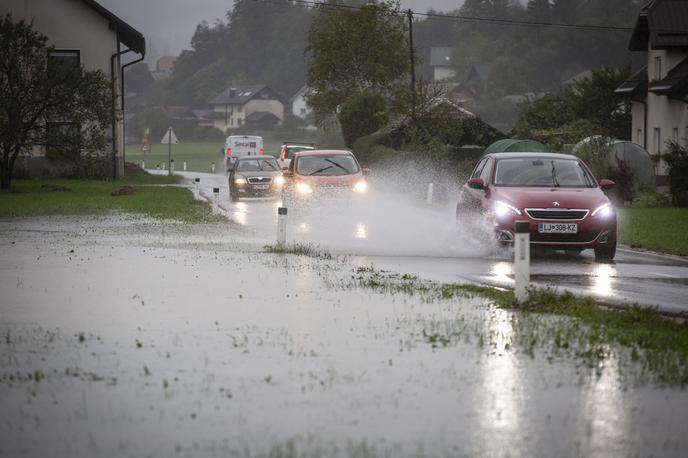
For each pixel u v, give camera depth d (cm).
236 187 8331
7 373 1802
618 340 2111
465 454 1326
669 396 1647
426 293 2841
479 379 1756
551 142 9231
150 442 1377
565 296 2662
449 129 9738
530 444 1373
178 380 1742
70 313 2473
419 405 1577
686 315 2539
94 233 4916
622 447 1365
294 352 1986
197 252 4006
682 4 10725
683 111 10269
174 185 10712
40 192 8906
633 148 7962
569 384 1723
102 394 1644
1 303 2639
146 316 2428
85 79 9575
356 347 2039
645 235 4978
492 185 4138
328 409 1551
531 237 3884
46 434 1417
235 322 2342
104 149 9844
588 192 4019
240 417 1503
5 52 9119
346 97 15000
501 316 2444
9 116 9106
